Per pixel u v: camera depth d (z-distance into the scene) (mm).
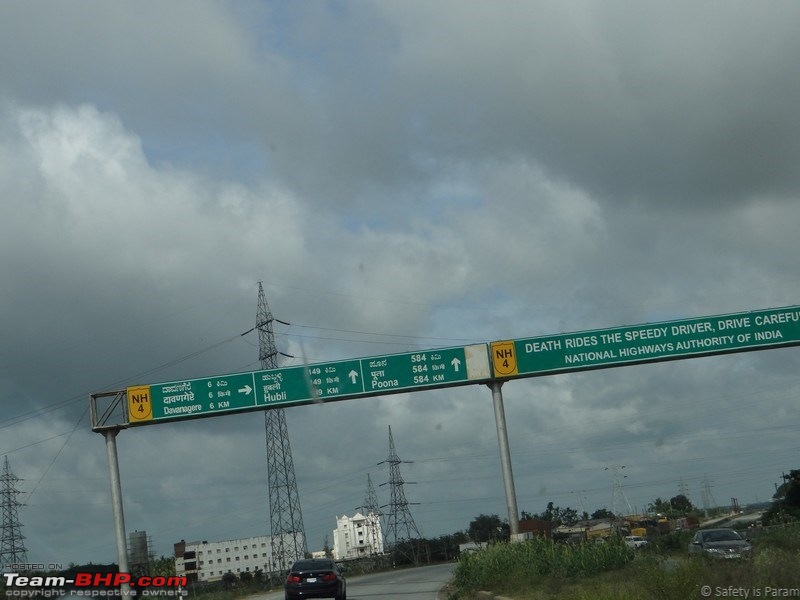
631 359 31703
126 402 32688
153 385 32562
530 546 27547
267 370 32281
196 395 32344
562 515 76375
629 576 20312
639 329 31891
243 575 62625
